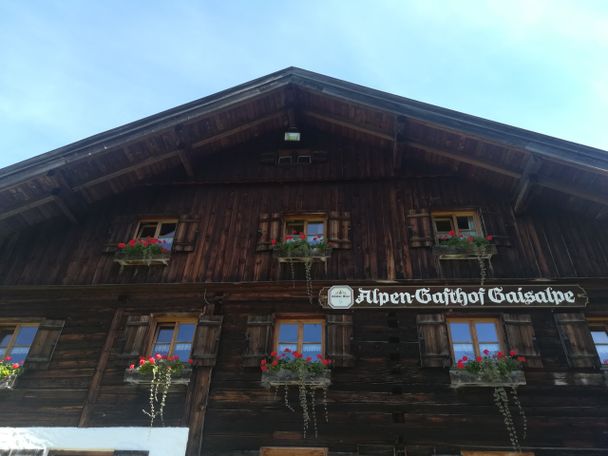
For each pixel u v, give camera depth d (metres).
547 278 9.65
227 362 9.09
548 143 9.59
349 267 10.13
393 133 11.66
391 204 11.23
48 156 10.76
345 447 8.09
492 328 9.28
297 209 11.32
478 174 11.24
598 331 9.31
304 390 8.48
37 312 10.13
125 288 10.23
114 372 9.14
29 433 8.41
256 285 9.99
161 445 8.17
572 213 10.65
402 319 9.37
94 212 11.95
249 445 8.20
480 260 9.84
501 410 8.16
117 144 10.92
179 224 11.27
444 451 7.95
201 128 11.87
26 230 11.69
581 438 7.96
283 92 12.11
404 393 8.53
